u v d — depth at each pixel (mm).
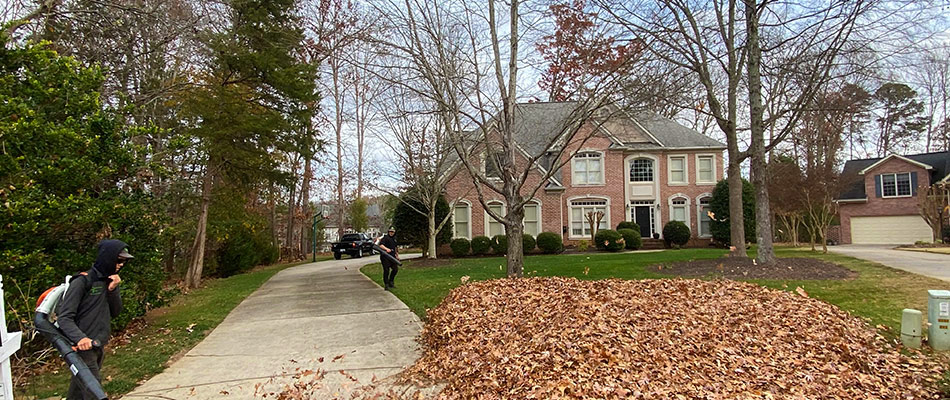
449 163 20609
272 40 14680
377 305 9312
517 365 4672
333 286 12781
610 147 24328
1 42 6535
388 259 11180
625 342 5000
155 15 11156
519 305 6445
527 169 8844
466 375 4777
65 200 6211
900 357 5398
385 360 5742
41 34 10000
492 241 21125
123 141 7660
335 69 15516
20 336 3350
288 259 30641
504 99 8992
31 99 6645
